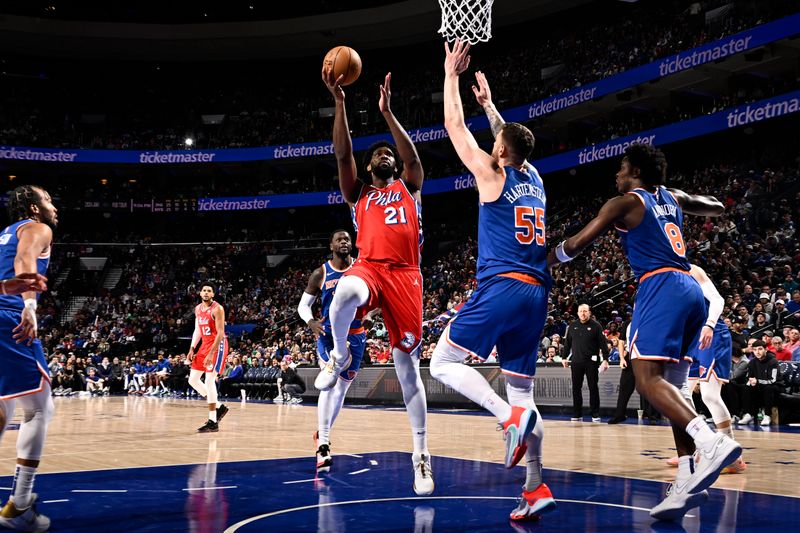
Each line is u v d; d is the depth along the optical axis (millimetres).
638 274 3748
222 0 32906
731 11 22156
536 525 3211
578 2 27406
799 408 10078
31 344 3236
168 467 5199
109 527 3137
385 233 4328
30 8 33469
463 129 3730
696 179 22500
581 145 27609
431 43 32750
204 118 34906
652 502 3811
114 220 35656
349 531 3062
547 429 9000
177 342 28234
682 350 3785
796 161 20875
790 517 3406
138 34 32500
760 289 14172
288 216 35375
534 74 28703
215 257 33656
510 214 3553
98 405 15742
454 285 22203
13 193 3543
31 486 3139
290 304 28156
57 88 35781
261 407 14984
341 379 5180
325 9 33406
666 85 23141
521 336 3543
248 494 4023
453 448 6633
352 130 31250
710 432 3238
